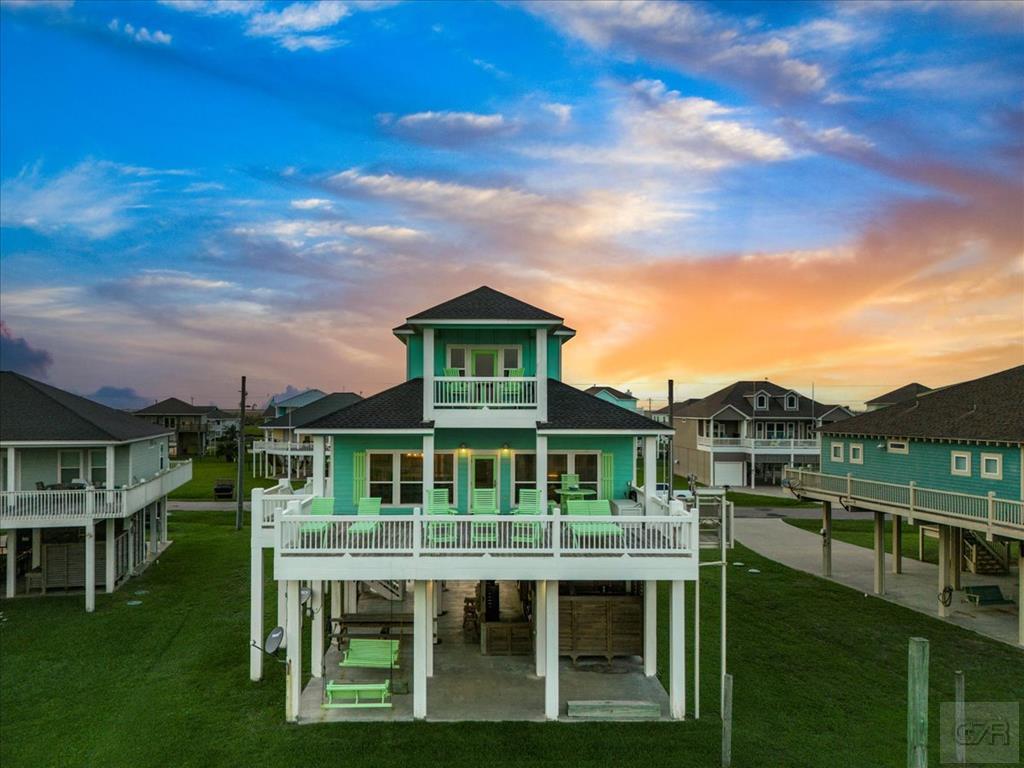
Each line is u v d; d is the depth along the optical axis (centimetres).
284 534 1449
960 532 2609
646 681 1680
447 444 1895
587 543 1502
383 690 1493
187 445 8906
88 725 1437
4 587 2559
